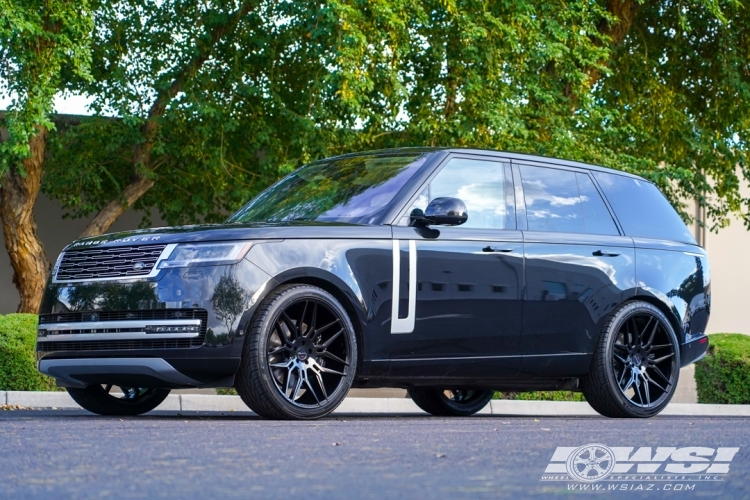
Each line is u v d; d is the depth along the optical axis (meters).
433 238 6.77
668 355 7.98
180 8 17.38
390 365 6.56
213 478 3.26
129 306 6.14
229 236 6.15
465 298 6.84
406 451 4.04
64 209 19.72
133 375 6.21
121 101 16.78
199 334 6.02
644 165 18.39
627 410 7.67
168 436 4.60
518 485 3.21
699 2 19.55
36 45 14.12
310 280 6.35
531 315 7.16
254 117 17.80
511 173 7.47
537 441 4.57
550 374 7.35
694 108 23.20
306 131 16.16
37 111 14.11
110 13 17.36
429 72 17.09
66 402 9.71
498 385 7.28
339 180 7.34
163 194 18.97
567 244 7.46
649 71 21.72
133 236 6.37
